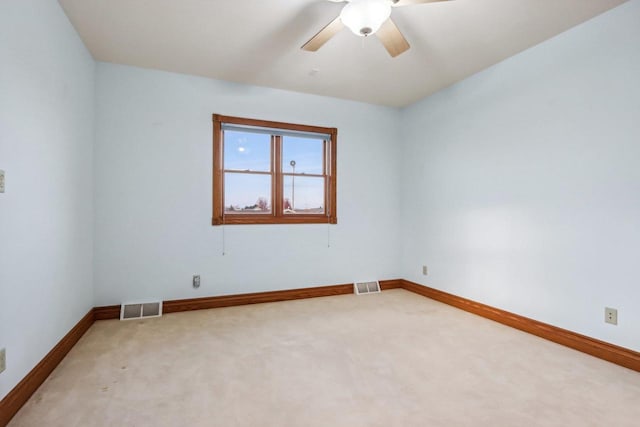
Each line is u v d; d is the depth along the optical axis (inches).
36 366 73.1
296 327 113.0
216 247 136.4
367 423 61.1
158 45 108.0
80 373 79.5
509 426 60.3
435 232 150.6
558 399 69.1
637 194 83.1
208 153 134.8
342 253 160.9
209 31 99.3
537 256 106.7
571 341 96.0
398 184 172.2
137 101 124.4
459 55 114.0
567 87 98.1
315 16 91.5
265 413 64.0
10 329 62.6
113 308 121.0
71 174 96.3
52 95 82.4
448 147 143.3
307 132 152.5
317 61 119.2
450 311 132.0
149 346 96.1
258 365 84.4
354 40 104.1
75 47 98.9
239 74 130.9
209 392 71.5
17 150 65.8
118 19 92.7
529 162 109.2
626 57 84.9
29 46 70.6
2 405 59.2
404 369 82.4
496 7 86.4
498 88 120.0
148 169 126.0
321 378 77.8
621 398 69.5
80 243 104.7
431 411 64.7
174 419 62.0
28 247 70.1
